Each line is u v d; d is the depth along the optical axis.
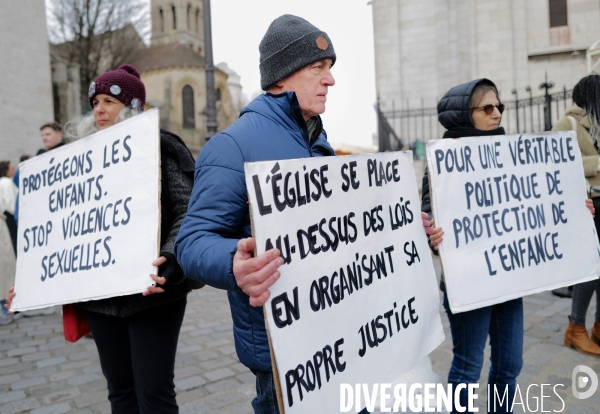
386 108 13.27
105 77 2.08
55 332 4.73
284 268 1.27
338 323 1.39
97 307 1.90
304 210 1.33
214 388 3.16
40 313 5.60
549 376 3.08
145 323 1.84
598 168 3.18
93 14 27.19
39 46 17.69
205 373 3.42
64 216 2.12
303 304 1.30
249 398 3.01
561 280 2.34
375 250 1.57
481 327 2.14
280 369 1.22
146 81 43.62
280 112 1.48
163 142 1.92
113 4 27.58
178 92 43.28
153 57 44.97
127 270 1.80
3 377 3.47
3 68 16.28
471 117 2.33
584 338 3.47
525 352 3.50
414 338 1.68
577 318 3.48
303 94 1.53
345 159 1.48
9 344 4.33
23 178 2.31
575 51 11.31
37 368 3.65
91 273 1.92
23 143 16.94
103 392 3.16
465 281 2.07
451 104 2.39
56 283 2.05
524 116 10.18
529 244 2.28
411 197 1.78
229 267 1.22
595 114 3.23
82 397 3.08
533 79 11.67
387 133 11.80
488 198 2.21
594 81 3.22
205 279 1.28
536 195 2.36
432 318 1.80
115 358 1.95
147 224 1.81
